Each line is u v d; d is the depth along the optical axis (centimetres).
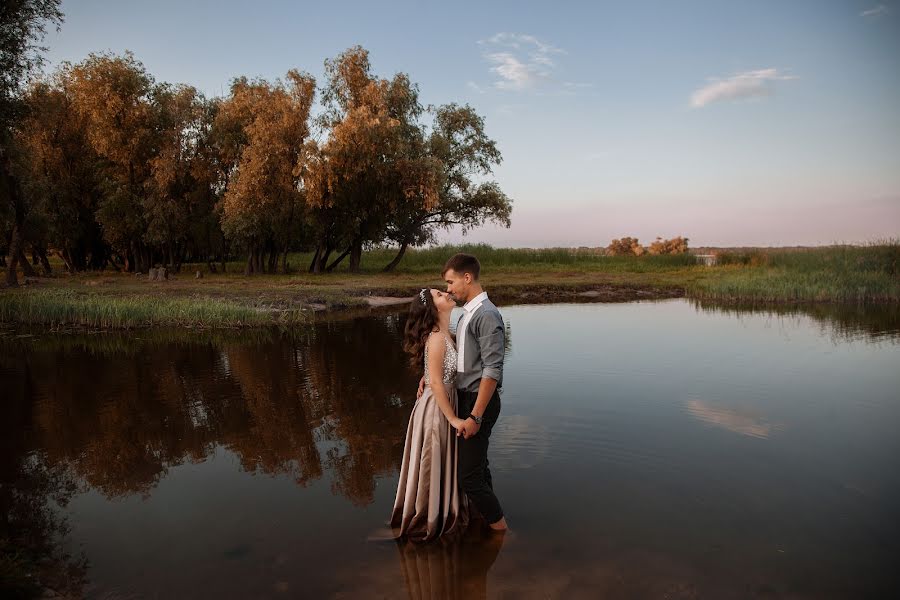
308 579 286
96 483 412
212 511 364
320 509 367
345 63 2786
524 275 2772
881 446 461
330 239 3022
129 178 2769
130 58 2730
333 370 780
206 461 454
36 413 588
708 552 304
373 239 3014
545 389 652
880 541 313
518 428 512
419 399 346
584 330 1134
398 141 2683
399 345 975
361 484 406
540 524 339
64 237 2852
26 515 362
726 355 854
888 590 268
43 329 1191
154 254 3266
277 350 939
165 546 321
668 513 349
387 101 2875
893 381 679
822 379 693
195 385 700
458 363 340
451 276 343
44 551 316
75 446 491
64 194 2770
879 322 1209
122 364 834
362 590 275
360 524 346
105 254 3466
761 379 696
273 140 2523
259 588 278
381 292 1922
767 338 1010
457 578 284
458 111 3212
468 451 327
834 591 268
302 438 505
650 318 1330
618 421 531
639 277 2589
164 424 547
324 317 1409
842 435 488
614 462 431
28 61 1589
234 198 2495
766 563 293
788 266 2247
